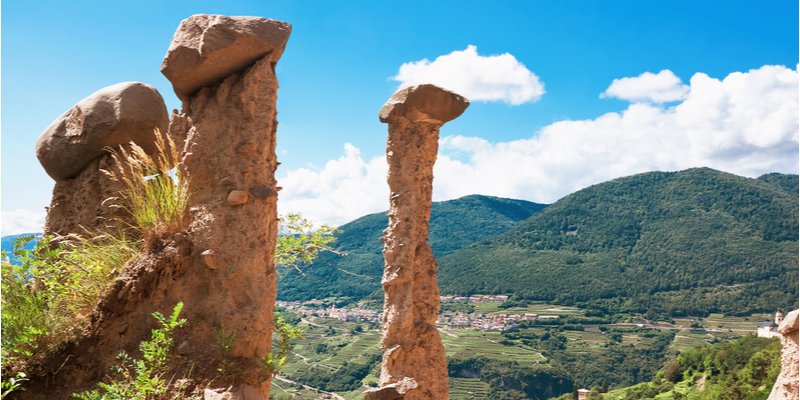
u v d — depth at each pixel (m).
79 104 5.63
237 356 3.89
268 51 4.54
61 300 4.17
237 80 4.64
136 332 3.93
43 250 5.28
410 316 5.89
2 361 3.67
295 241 8.11
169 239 4.23
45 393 3.67
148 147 5.71
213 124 4.58
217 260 4.12
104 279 4.19
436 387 5.84
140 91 5.68
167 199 4.31
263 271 4.25
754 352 53.28
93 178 5.57
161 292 4.03
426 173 6.32
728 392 43.84
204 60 4.41
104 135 5.46
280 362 4.11
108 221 5.25
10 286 4.22
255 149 4.45
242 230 4.22
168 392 3.50
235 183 4.34
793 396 3.02
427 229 6.30
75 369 3.77
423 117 6.21
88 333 3.88
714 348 61.03
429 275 6.14
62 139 5.63
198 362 3.75
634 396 59.03
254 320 4.01
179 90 4.77
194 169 4.48
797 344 3.04
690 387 55.38
